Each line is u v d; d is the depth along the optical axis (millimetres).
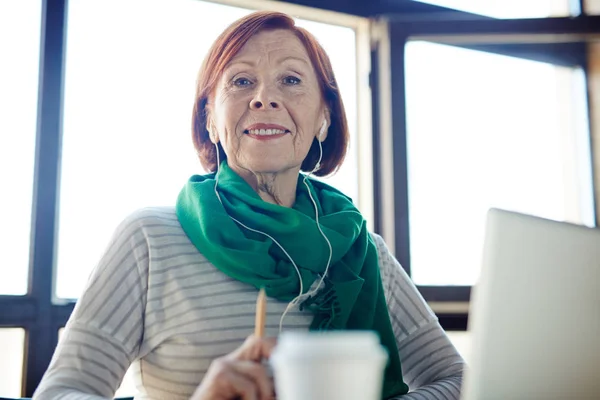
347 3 2523
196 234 1271
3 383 2021
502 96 2627
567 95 2691
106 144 2156
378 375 455
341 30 2611
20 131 2117
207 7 2299
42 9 2178
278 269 1287
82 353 1099
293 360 440
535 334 719
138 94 2186
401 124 2439
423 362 1410
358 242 1417
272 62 1402
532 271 725
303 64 1432
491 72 2621
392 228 2395
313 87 1441
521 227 729
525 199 2604
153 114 2184
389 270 1493
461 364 1357
